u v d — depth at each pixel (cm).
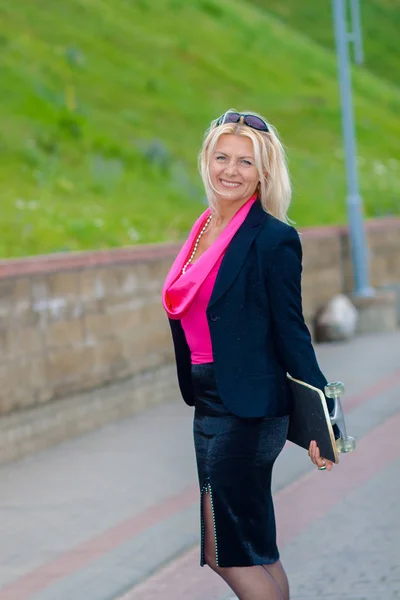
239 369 647
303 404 653
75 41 3997
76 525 1234
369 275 3281
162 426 1855
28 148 2986
